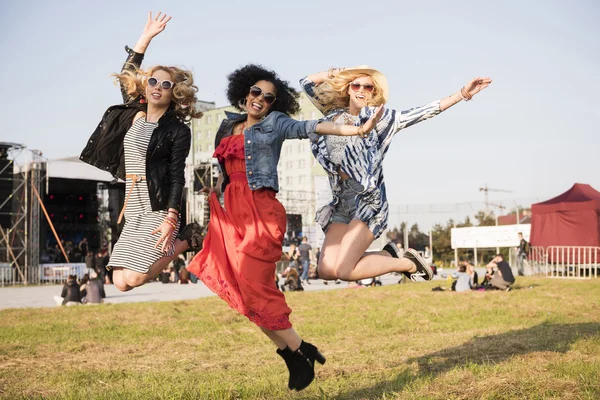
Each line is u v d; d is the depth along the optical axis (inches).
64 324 425.7
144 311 502.6
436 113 188.1
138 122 186.5
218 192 187.9
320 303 554.6
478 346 276.1
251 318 171.5
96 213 1640.0
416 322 406.9
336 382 209.6
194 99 190.7
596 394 178.1
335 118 196.9
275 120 176.9
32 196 1227.9
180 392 190.9
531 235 1168.2
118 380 232.8
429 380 201.9
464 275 705.6
